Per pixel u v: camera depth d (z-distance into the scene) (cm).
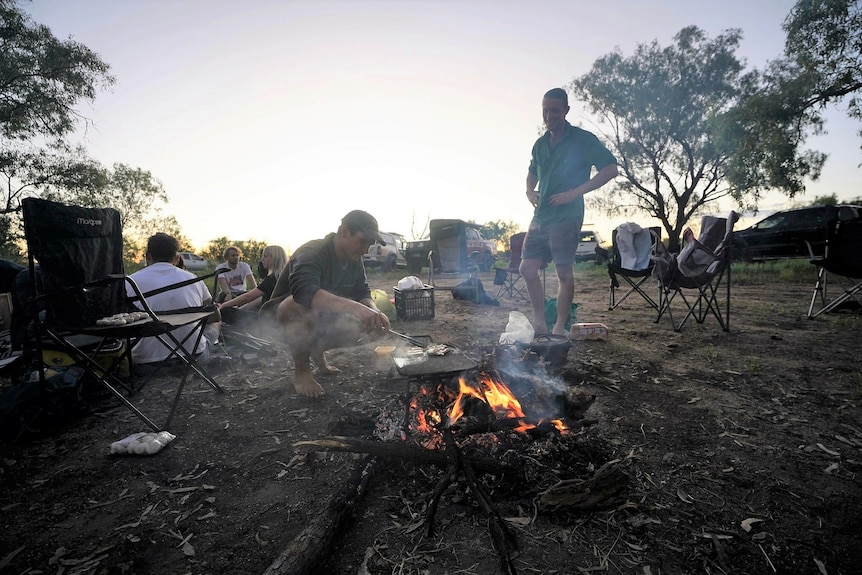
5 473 187
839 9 1252
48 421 226
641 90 2030
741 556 130
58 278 226
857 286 482
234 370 342
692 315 531
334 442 173
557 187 376
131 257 2408
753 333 423
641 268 505
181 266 368
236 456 200
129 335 220
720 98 1964
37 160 1569
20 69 1470
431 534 140
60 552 138
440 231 785
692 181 2105
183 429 230
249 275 618
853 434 207
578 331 402
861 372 295
